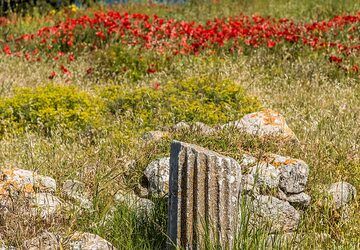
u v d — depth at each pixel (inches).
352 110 373.7
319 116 362.6
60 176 262.5
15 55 549.0
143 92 378.6
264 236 210.7
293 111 383.2
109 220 222.5
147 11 837.8
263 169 253.9
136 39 555.2
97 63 525.0
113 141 311.6
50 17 794.8
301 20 659.4
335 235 237.8
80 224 221.3
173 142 200.4
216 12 797.2
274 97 418.6
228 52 533.0
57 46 587.2
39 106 370.9
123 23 580.4
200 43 531.8
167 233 202.4
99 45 585.3
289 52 525.3
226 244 193.9
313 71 476.4
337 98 412.8
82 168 266.5
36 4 840.9
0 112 370.9
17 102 372.2
